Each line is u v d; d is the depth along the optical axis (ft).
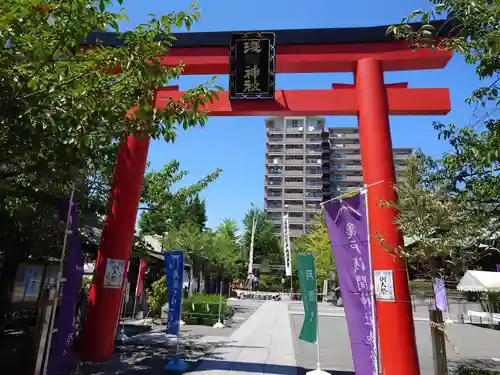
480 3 13.16
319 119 301.02
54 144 16.70
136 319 57.21
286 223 95.66
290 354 36.88
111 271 31.32
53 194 21.31
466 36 14.78
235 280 201.87
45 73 16.02
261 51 32.09
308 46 32.45
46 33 15.34
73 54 17.01
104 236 32.07
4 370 19.88
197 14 18.17
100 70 17.63
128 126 17.66
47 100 15.79
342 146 295.69
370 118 30.12
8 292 27.17
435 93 31.01
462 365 35.40
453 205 19.80
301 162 291.38
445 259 20.94
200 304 60.18
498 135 18.10
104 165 30.60
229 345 40.63
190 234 91.81
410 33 14.71
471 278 71.56
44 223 22.15
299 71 33.81
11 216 20.94
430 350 45.27
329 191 287.28
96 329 30.50
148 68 16.75
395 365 24.85
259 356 35.09
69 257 20.93
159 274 71.05
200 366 29.94
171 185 46.57
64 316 20.39
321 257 128.67
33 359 19.70
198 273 100.32
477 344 52.24
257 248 210.79
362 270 22.06
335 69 33.24
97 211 33.86
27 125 15.57
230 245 126.00
